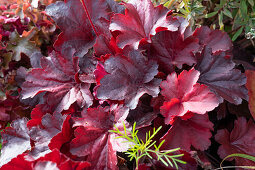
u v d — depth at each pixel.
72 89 0.43
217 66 0.42
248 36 0.54
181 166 0.38
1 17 0.52
